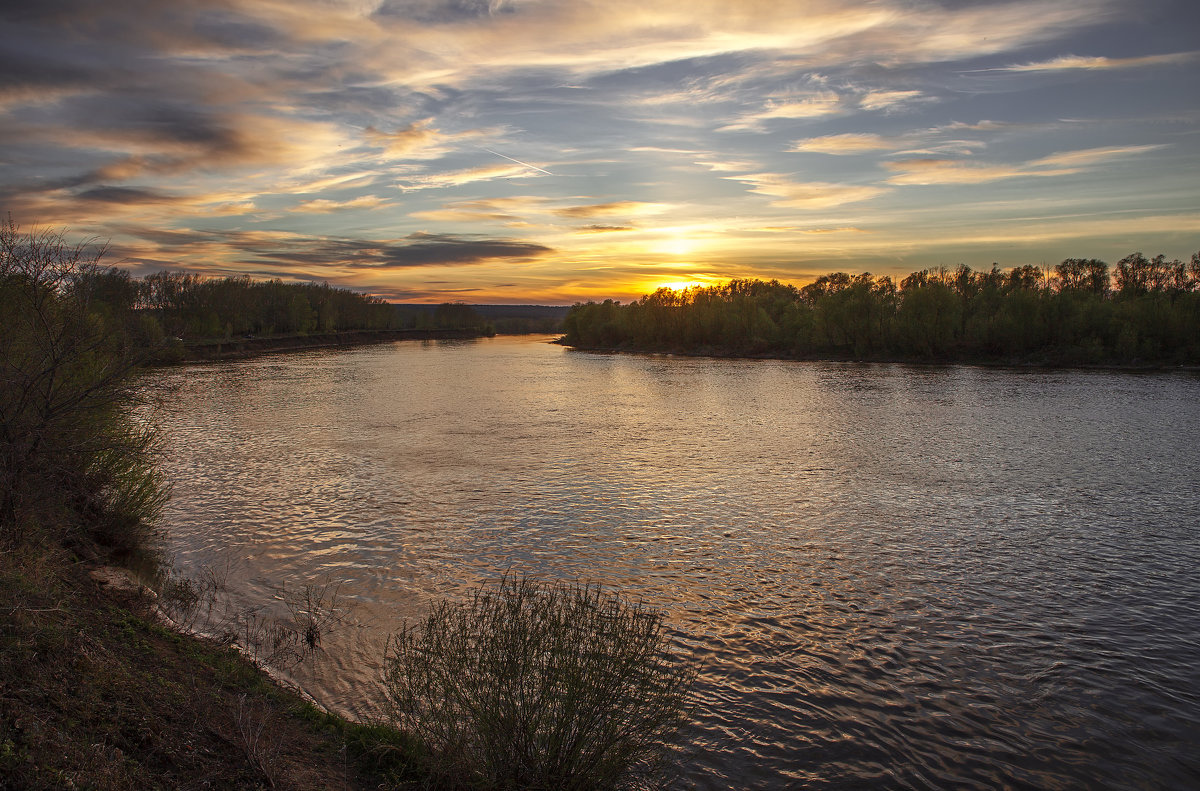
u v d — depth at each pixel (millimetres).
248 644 11367
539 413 43656
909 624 13266
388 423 38750
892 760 9188
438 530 18750
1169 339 78688
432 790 7219
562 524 19469
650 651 8117
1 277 12516
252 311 132500
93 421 13805
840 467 27453
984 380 65812
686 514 20594
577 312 165375
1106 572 16016
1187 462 27953
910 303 94375
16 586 8828
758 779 8734
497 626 7984
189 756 6898
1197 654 12164
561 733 7242
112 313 14586
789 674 11367
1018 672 11523
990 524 19703
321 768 7473
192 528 18547
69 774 5781
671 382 67062
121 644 9156
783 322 122312
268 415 41562
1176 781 8859
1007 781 8836
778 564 16438
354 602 13719
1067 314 86062
